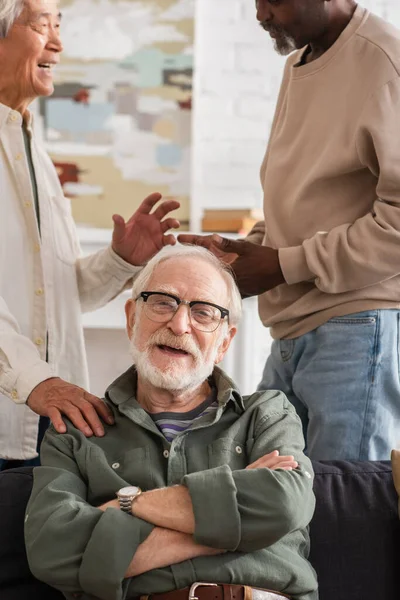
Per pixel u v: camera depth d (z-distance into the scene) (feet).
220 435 7.32
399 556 7.30
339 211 8.50
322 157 8.45
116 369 14.55
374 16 8.53
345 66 8.45
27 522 6.63
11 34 8.80
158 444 7.25
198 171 14.87
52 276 9.22
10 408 8.79
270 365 9.25
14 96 9.05
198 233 14.78
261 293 8.60
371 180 8.48
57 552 6.36
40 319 9.04
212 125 14.89
